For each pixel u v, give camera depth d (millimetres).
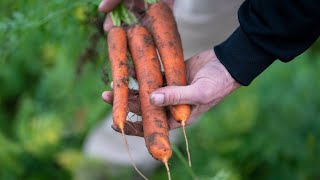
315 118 1615
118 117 917
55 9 1322
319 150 1599
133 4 1150
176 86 906
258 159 1618
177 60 987
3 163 1646
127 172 1642
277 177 1612
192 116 967
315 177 1599
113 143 1642
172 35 1028
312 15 879
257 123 1628
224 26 1279
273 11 891
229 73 929
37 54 1799
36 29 1329
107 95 979
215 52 950
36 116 1743
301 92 1628
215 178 1262
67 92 1712
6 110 1928
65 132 1758
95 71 1477
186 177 1556
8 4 1389
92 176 1658
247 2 939
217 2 1229
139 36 1024
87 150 1684
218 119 1635
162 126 913
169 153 890
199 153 1607
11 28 1300
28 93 1897
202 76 927
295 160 1603
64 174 1720
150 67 979
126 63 999
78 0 1300
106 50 1292
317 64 1693
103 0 1080
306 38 911
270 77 1652
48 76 1757
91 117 1678
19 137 1721
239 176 1566
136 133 970
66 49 1507
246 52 924
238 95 1645
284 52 915
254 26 909
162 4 1079
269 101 1634
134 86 1259
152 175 1652
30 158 1716
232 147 1613
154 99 890
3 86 1888
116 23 1074
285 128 1612
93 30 1323
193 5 1255
